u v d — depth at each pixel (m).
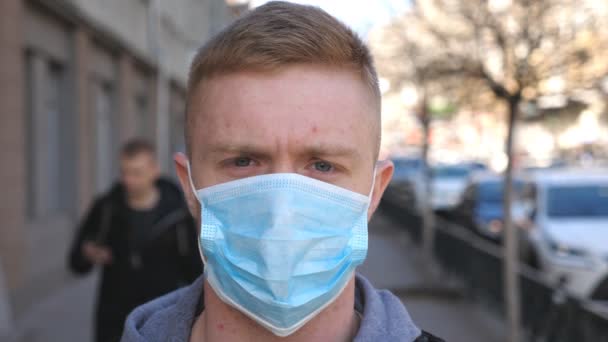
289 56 1.45
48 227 10.15
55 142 11.30
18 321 7.96
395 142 42.59
